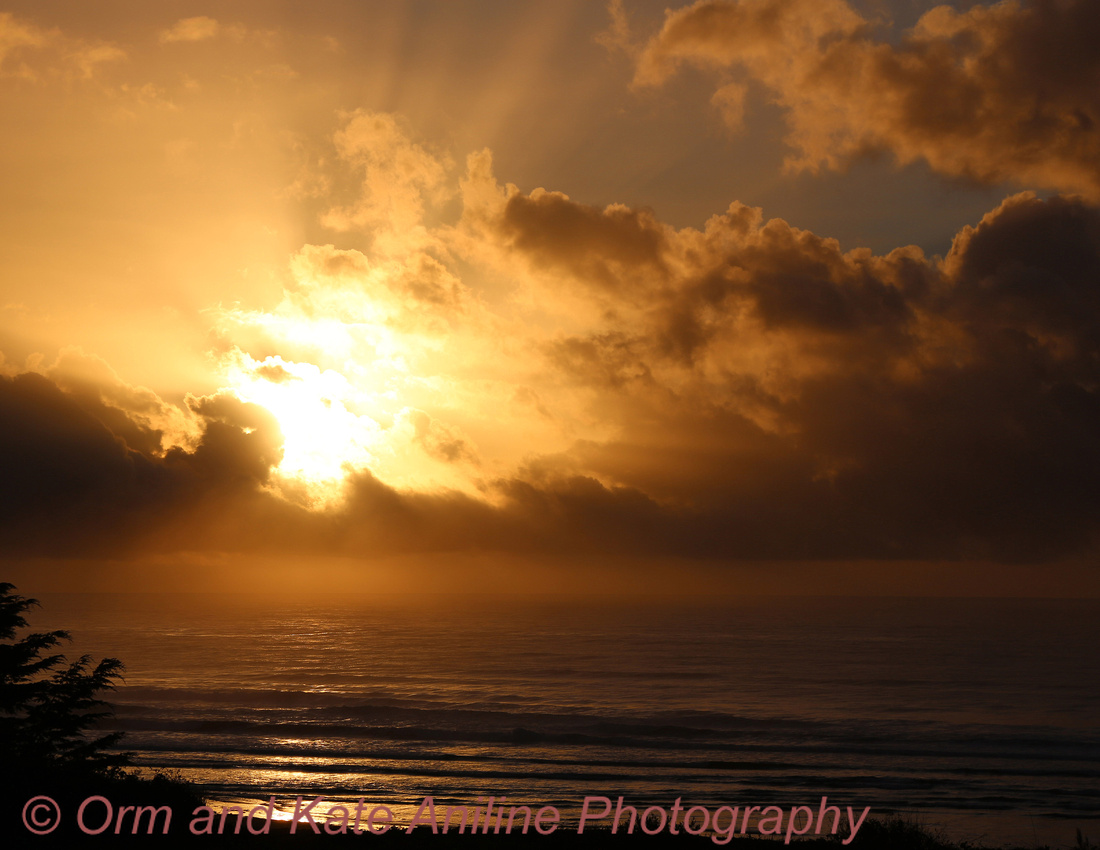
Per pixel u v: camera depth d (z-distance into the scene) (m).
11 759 15.89
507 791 29.27
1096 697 65.25
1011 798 29.02
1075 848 21.78
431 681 75.38
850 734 43.72
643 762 35.19
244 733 41.34
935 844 18.70
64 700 17.02
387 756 35.94
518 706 57.75
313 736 40.84
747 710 56.75
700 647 118.44
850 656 104.88
